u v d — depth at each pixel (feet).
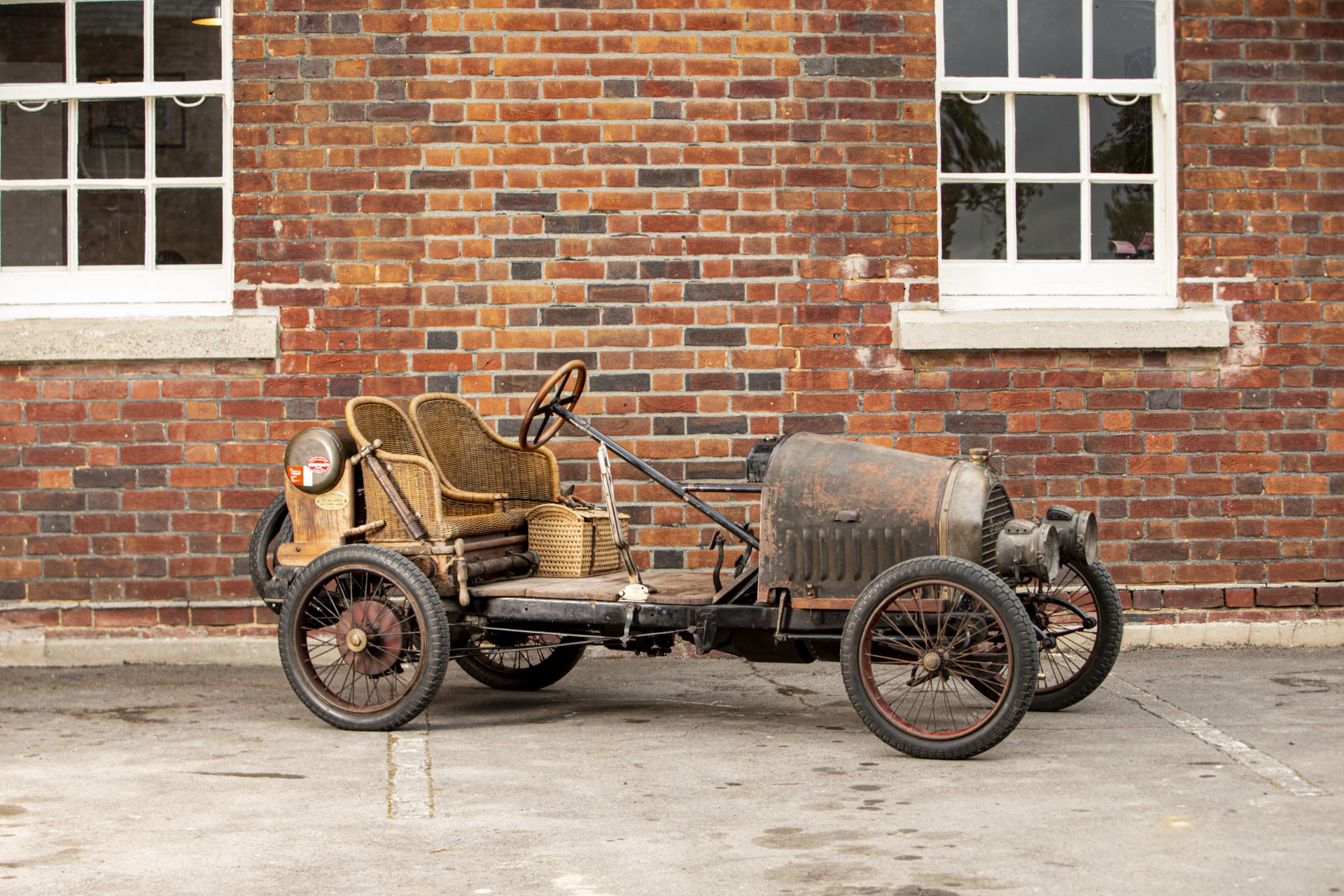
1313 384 23.22
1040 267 23.58
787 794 14.62
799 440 17.65
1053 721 18.07
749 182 22.68
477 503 19.57
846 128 22.76
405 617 17.89
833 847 12.70
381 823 13.65
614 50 22.63
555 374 18.80
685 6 22.66
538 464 20.40
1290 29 23.34
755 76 22.70
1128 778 15.06
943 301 23.31
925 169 22.84
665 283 22.66
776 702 19.74
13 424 22.52
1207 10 23.27
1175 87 23.35
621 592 17.85
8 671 22.15
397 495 18.39
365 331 22.56
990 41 23.63
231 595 22.58
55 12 23.30
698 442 22.66
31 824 13.69
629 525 22.62
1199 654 22.62
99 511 22.56
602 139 22.65
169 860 12.52
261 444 22.54
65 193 23.26
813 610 17.10
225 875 12.08
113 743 17.35
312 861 12.46
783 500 17.12
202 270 23.18
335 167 22.54
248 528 22.56
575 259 22.65
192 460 22.54
